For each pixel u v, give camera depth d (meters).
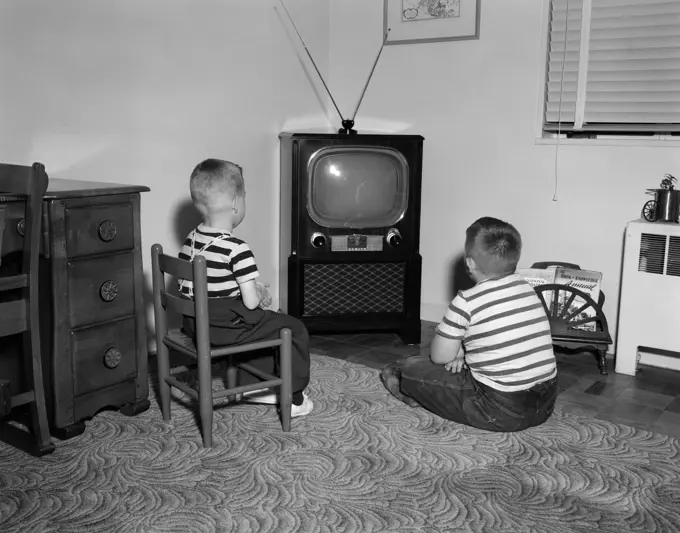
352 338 2.90
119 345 1.95
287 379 1.89
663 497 1.60
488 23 2.85
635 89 2.61
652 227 2.38
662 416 2.12
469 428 1.97
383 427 1.96
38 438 1.75
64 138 2.20
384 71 3.15
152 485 1.61
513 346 1.86
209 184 1.87
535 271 2.62
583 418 2.05
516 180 2.88
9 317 1.67
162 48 2.48
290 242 2.89
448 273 3.11
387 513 1.50
